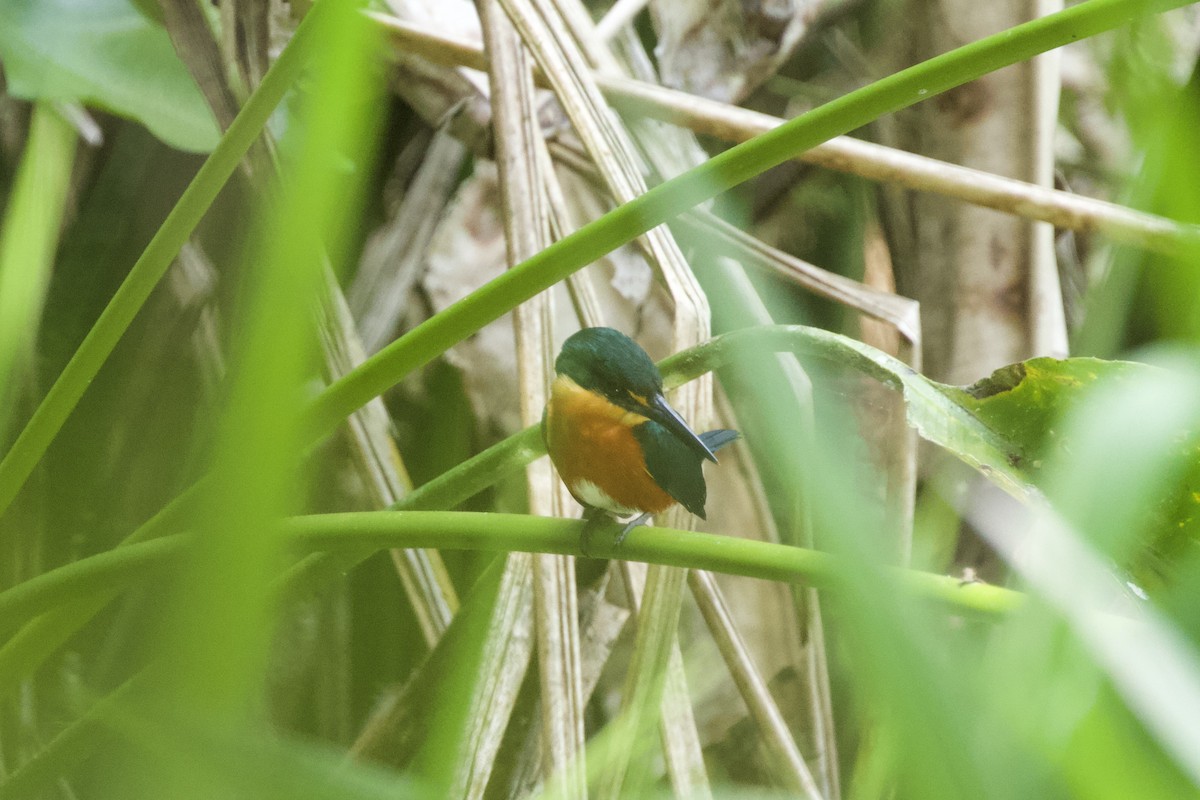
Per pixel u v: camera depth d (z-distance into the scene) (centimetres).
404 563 621
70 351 634
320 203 221
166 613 227
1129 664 305
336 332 618
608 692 632
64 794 615
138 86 630
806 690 625
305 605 626
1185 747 293
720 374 632
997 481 604
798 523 617
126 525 632
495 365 634
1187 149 406
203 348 631
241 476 218
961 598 602
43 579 606
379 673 625
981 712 290
